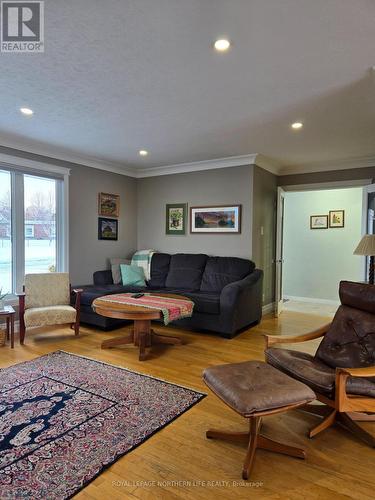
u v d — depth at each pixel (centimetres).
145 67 236
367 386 192
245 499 153
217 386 187
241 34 196
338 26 188
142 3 170
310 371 208
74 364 312
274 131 374
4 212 419
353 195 616
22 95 284
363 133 379
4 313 352
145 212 604
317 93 276
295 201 677
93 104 303
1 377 281
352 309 251
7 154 409
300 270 677
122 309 327
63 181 480
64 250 483
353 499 154
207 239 533
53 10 177
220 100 292
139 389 262
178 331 437
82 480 163
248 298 443
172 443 195
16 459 177
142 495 155
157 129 370
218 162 512
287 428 215
